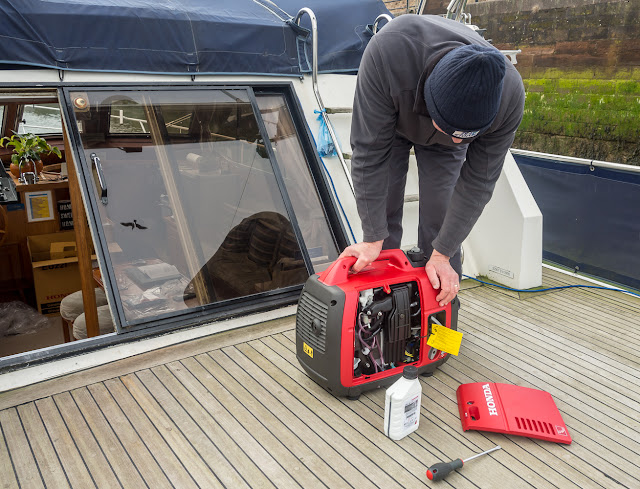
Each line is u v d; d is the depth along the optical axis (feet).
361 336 6.12
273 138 9.45
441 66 4.31
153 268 7.61
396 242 7.54
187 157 8.34
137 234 7.59
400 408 5.50
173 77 8.66
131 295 7.37
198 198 8.24
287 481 5.05
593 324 8.73
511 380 6.95
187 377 6.67
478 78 4.08
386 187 5.69
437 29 4.98
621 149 15.17
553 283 10.55
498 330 8.42
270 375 6.79
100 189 7.46
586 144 16.11
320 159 9.68
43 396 6.21
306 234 9.22
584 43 15.79
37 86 7.48
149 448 5.44
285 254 8.70
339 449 5.50
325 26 10.23
